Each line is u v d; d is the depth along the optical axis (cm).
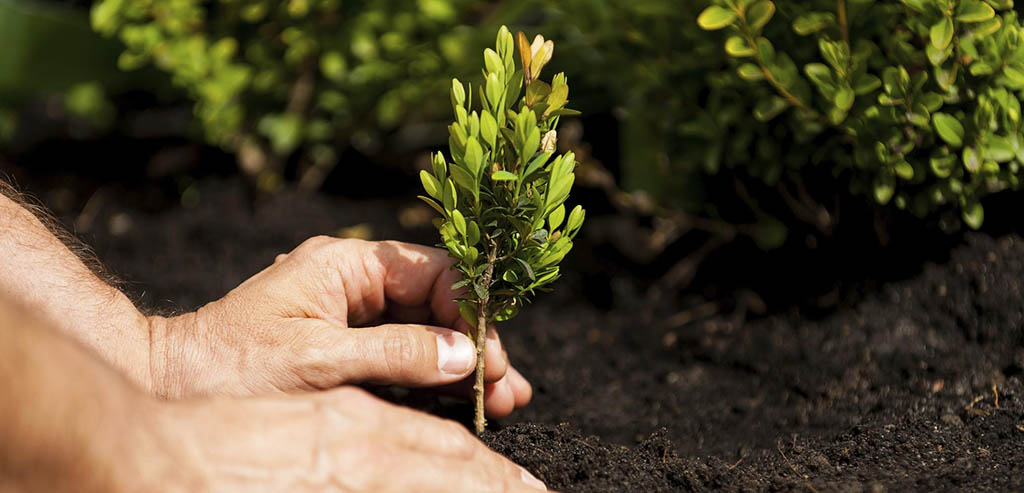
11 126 331
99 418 79
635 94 213
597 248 247
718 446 160
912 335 171
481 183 132
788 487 133
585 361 202
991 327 163
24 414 73
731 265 221
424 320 163
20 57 288
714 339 199
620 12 197
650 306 220
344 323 150
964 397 154
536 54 126
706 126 190
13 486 75
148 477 83
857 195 186
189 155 309
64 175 310
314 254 150
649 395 185
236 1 246
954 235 178
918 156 163
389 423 107
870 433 147
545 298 233
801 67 173
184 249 267
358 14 254
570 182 127
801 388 173
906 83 151
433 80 263
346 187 294
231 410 97
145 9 247
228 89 254
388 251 154
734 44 163
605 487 137
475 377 144
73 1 301
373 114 282
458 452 113
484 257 135
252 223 273
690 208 223
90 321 141
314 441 99
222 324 142
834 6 161
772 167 186
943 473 130
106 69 298
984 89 150
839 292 190
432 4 242
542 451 142
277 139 264
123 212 287
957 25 145
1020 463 131
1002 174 156
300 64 268
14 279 143
